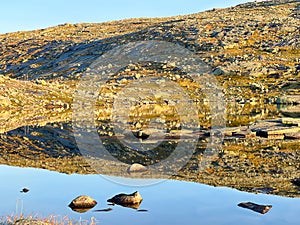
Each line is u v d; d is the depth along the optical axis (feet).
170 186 54.65
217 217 42.29
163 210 44.50
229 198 49.16
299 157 75.66
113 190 52.70
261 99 213.46
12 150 84.94
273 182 57.16
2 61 488.44
